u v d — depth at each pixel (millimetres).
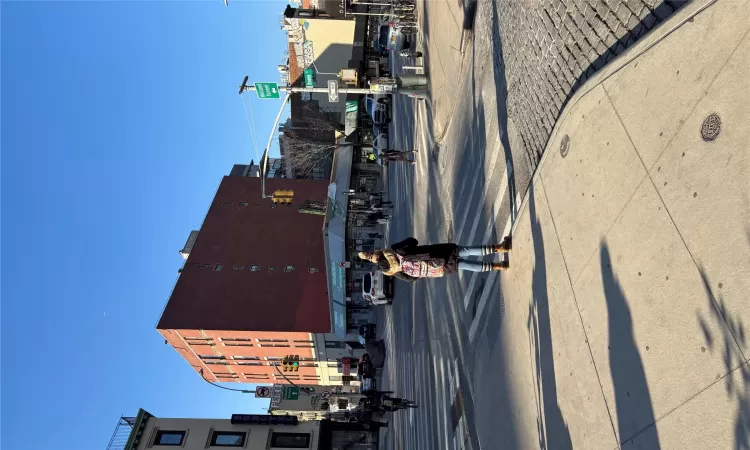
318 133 39219
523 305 6852
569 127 5863
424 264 7285
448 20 15336
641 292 4246
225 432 26375
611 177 4906
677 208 3910
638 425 4086
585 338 5082
